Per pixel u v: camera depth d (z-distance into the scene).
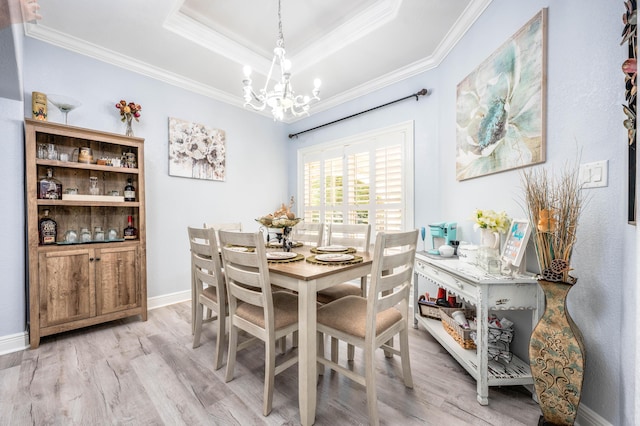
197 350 1.94
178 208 2.99
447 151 2.47
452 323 1.83
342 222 3.53
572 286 1.21
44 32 2.16
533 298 1.43
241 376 1.64
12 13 1.11
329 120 3.70
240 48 2.66
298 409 1.36
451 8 2.01
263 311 1.49
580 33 1.25
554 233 1.22
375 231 3.20
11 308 1.89
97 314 2.20
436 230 2.33
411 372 1.65
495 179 1.84
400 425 1.25
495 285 1.41
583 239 1.25
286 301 1.65
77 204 2.13
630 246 1.05
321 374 1.66
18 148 1.93
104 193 2.50
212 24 2.38
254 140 3.77
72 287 2.09
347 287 2.05
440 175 2.60
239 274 1.44
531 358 1.25
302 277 1.27
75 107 2.17
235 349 1.59
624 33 1.00
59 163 2.05
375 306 1.24
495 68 1.81
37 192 2.08
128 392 1.47
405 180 2.92
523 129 1.57
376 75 3.00
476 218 1.70
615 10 1.10
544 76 1.44
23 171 1.96
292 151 4.20
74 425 1.24
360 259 1.67
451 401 1.42
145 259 2.46
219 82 3.11
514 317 1.70
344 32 2.41
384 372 1.69
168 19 2.16
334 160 3.63
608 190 1.13
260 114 3.85
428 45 2.47
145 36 2.29
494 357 1.58
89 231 2.39
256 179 3.79
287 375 1.66
